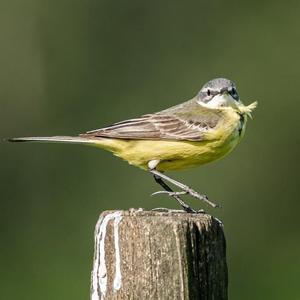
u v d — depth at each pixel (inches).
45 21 743.1
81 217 698.8
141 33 744.3
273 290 679.1
